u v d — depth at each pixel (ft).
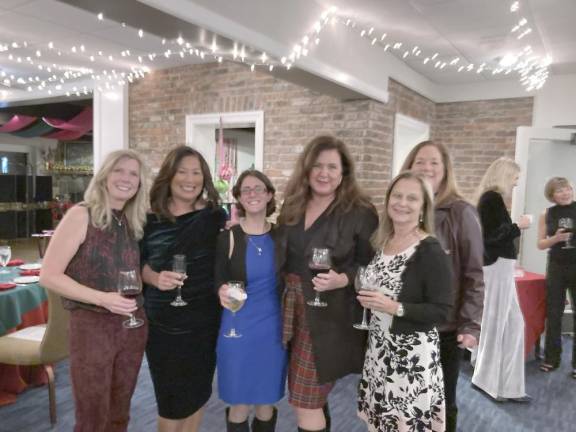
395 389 5.41
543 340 13.62
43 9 10.98
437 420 5.59
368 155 13.03
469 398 9.89
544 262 15.62
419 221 5.68
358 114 13.05
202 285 6.31
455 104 17.28
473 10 10.07
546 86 15.52
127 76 17.17
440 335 6.23
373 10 10.28
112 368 5.74
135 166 5.81
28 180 31.83
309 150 6.08
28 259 23.30
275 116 14.43
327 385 5.90
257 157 14.85
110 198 5.79
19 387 9.27
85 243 5.52
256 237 6.29
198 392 6.44
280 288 6.17
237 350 6.14
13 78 17.75
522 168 15.08
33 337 8.60
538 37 11.68
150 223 6.35
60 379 10.16
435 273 5.24
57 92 19.22
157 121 16.89
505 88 16.20
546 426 8.73
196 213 6.36
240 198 6.33
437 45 12.66
